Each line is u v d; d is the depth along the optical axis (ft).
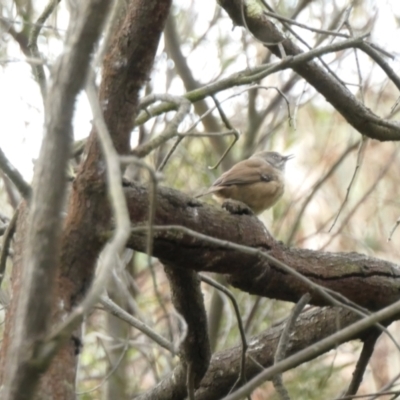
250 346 31.37
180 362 29.37
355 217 63.00
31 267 12.57
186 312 26.07
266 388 53.01
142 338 52.70
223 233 23.32
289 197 62.85
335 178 63.41
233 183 40.63
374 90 57.31
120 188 13.97
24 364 12.36
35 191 13.15
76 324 12.98
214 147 52.47
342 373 57.00
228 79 28.35
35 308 12.47
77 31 13.79
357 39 29.32
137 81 20.76
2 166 19.20
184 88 50.29
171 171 55.88
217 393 31.19
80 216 19.38
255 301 48.42
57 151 13.17
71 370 18.20
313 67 31.04
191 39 51.01
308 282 20.61
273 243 25.30
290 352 30.58
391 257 62.23
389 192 63.10
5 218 33.09
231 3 31.63
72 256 19.06
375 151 63.36
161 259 23.21
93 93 15.89
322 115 64.59
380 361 60.85
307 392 50.52
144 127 47.14
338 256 27.27
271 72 28.63
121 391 46.32
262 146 56.65
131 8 21.08
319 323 30.45
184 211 22.53
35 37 26.99
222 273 24.21
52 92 13.62
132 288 53.36
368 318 18.97
